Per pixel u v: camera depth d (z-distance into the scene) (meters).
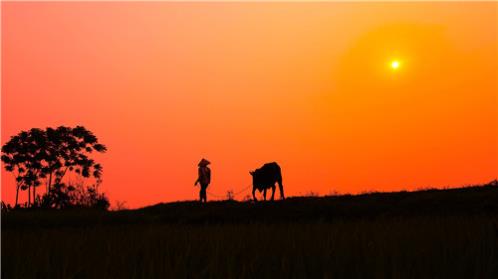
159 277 7.36
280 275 7.45
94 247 10.73
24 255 9.11
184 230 14.70
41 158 60.81
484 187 32.72
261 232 12.98
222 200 38.84
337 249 8.77
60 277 7.76
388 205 30.14
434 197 30.19
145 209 37.81
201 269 7.95
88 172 62.41
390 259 7.94
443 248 8.30
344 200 33.50
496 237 8.75
